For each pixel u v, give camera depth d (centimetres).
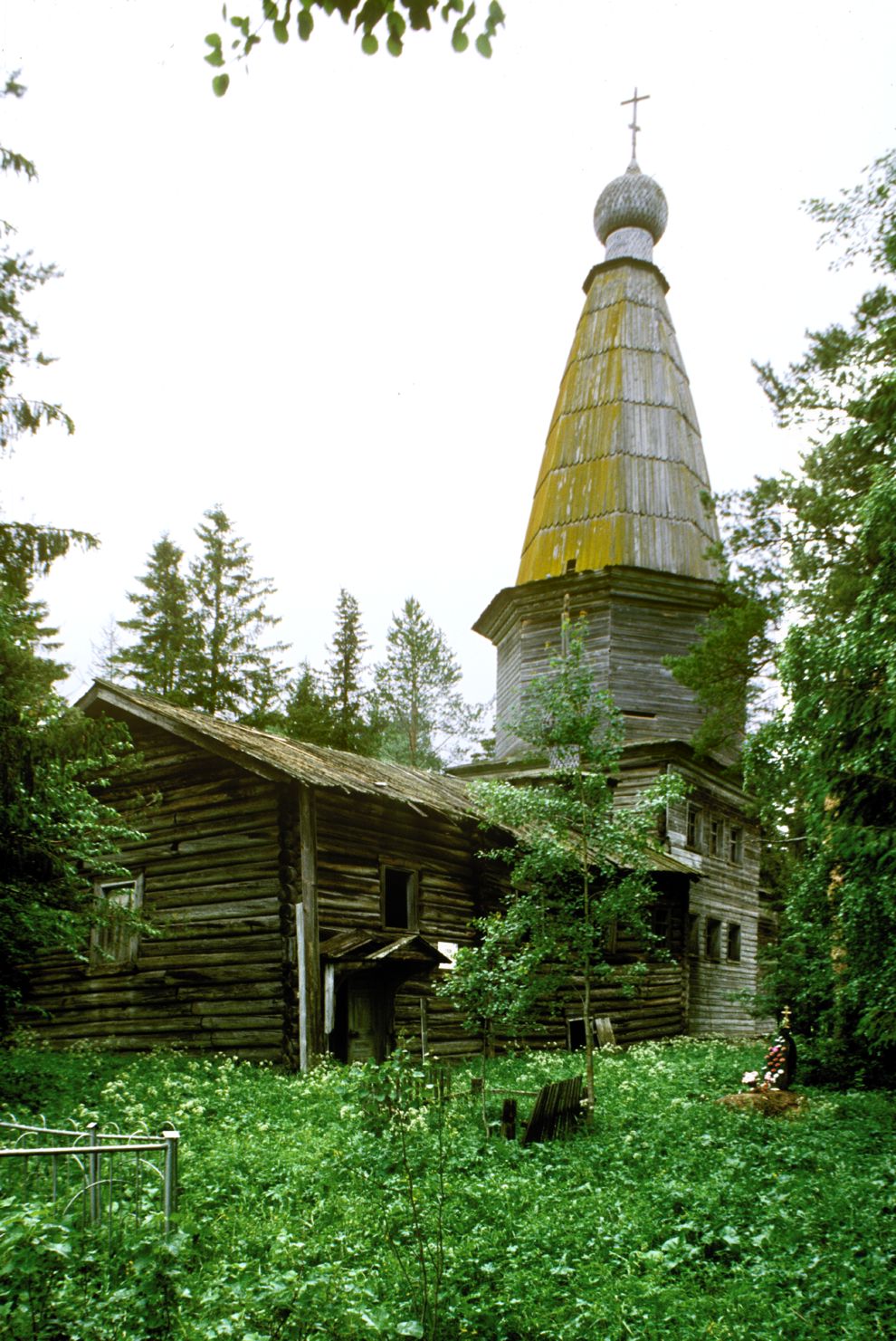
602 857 1237
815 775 1081
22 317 1739
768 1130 1118
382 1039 1518
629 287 3628
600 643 3102
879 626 1015
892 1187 873
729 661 2461
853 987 1218
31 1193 641
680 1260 654
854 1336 548
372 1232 662
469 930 1867
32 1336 446
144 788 1756
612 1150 962
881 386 1426
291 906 1501
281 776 1481
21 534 1458
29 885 1244
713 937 3058
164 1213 530
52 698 1334
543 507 3438
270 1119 1055
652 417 3434
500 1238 667
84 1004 1745
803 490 2094
